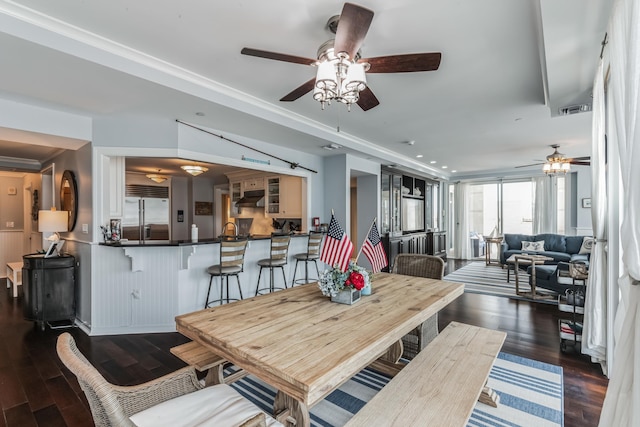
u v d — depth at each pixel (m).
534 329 3.66
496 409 2.18
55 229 4.07
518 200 9.01
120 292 3.63
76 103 3.18
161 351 3.13
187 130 3.85
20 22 2.05
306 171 5.55
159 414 1.39
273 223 6.48
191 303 3.86
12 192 6.70
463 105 3.72
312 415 2.15
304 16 2.11
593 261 2.82
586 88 2.89
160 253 3.69
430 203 9.34
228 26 2.23
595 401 2.25
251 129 4.09
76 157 4.04
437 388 1.66
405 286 2.65
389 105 3.73
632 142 1.38
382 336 1.61
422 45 2.45
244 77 3.02
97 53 2.38
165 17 2.13
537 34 2.30
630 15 1.39
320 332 1.66
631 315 1.46
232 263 3.80
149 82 2.70
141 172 7.11
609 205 2.49
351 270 2.25
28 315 3.67
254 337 1.59
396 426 1.38
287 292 2.47
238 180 7.27
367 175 6.72
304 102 3.67
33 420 2.08
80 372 1.04
